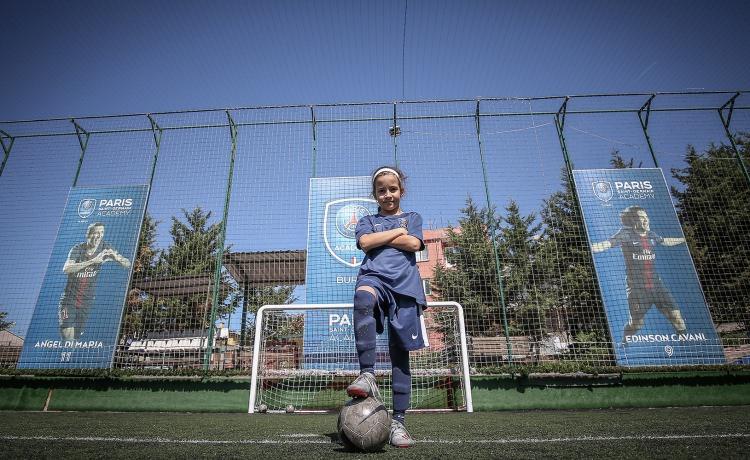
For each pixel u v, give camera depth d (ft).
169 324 22.07
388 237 6.93
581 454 5.70
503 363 20.08
